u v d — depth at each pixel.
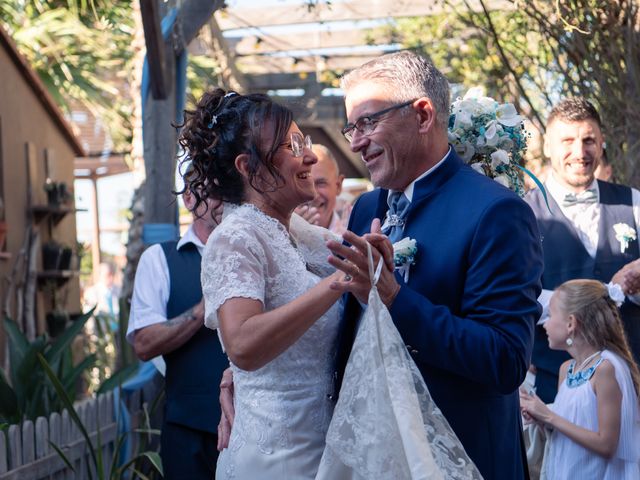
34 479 3.43
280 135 2.23
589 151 3.80
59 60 8.36
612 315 3.28
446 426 1.96
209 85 7.98
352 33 7.46
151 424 4.43
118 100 9.15
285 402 2.19
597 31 4.46
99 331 6.89
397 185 2.31
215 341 3.34
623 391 3.18
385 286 2.02
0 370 3.64
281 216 2.31
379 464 1.92
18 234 6.18
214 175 2.31
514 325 2.04
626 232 3.78
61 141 7.24
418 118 2.22
